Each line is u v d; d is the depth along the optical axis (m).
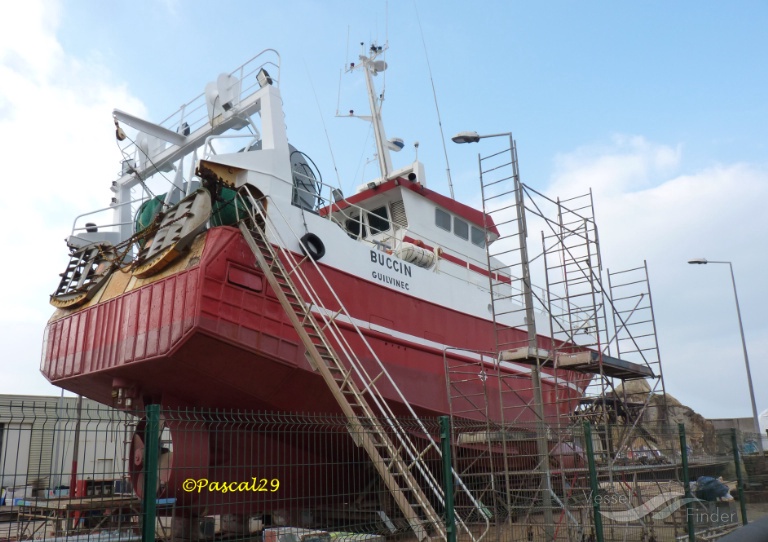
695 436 19.41
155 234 12.16
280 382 11.59
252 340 10.99
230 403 11.84
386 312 13.79
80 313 13.37
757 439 16.70
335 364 11.34
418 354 14.35
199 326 10.40
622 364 13.98
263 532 9.84
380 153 19.98
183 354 10.75
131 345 11.55
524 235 12.83
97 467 13.12
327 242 12.80
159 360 10.97
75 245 14.46
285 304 10.98
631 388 28.05
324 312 12.12
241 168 11.60
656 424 21.02
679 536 11.21
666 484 14.71
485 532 11.27
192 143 14.16
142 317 11.49
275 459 12.11
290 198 12.33
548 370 19.06
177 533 11.68
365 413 10.78
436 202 18.14
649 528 11.70
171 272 11.30
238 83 13.67
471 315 16.50
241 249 11.26
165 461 11.55
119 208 15.57
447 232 18.48
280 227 11.92
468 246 19.16
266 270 11.03
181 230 11.16
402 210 17.36
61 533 8.66
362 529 11.93
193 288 10.66
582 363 12.84
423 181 18.45
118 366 11.74
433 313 15.15
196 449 11.56
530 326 12.48
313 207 14.22
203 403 11.92
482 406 15.99
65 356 13.45
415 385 14.02
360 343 12.88
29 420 12.11
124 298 12.14
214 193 11.73
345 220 18.48
